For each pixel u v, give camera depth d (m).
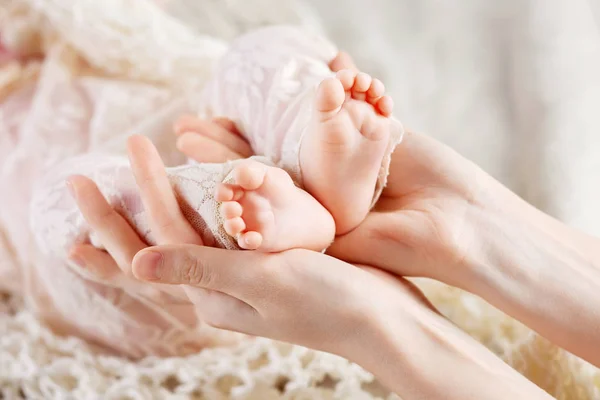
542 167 0.76
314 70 0.61
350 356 0.55
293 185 0.53
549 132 0.78
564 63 0.82
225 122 0.64
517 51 0.86
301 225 0.54
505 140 0.80
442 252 0.57
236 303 0.56
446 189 0.58
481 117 0.82
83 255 0.61
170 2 0.94
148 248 0.54
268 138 0.59
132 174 0.59
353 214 0.56
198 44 0.81
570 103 0.79
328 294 0.54
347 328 0.54
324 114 0.51
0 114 0.78
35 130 0.75
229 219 0.50
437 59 0.89
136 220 0.58
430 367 0.53
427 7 0.95
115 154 0.69
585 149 0.76
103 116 0.76
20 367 0.68
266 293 0.54
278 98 0.60
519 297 0.56
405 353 0.53
